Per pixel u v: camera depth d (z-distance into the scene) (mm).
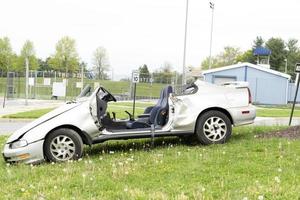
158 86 40438
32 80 36719
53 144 7441
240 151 7469
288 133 9195
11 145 7340
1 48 61875
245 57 79375
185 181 5457
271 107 33844
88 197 4855
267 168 6043
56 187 5281
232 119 8539
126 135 7918
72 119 7590
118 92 39656
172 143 8812
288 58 82250
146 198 4711
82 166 6754
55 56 60969
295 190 4820
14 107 25828
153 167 6383
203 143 8336
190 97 8398
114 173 5996
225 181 5367
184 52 31766
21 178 6070
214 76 40344
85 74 41188
